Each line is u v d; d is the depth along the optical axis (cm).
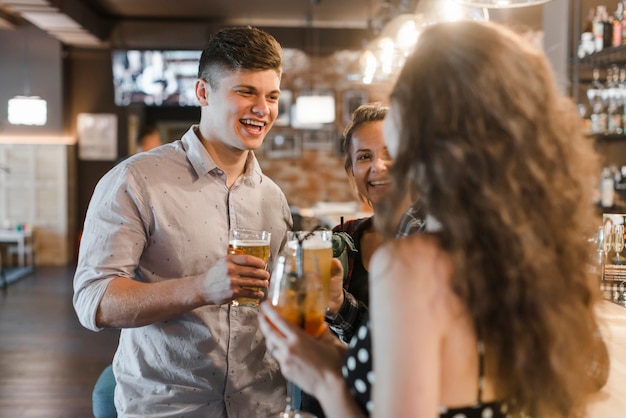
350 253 188
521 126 96
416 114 100
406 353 95
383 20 525
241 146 182
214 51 179
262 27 974
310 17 926
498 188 95
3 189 957
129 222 172
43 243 965
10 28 934
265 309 116
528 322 97
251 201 192
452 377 99
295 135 1005
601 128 416
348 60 987
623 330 189
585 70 425
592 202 108
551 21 455
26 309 682
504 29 105
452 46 100
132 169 177
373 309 100
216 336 180
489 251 96
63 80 958
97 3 865
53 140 951
